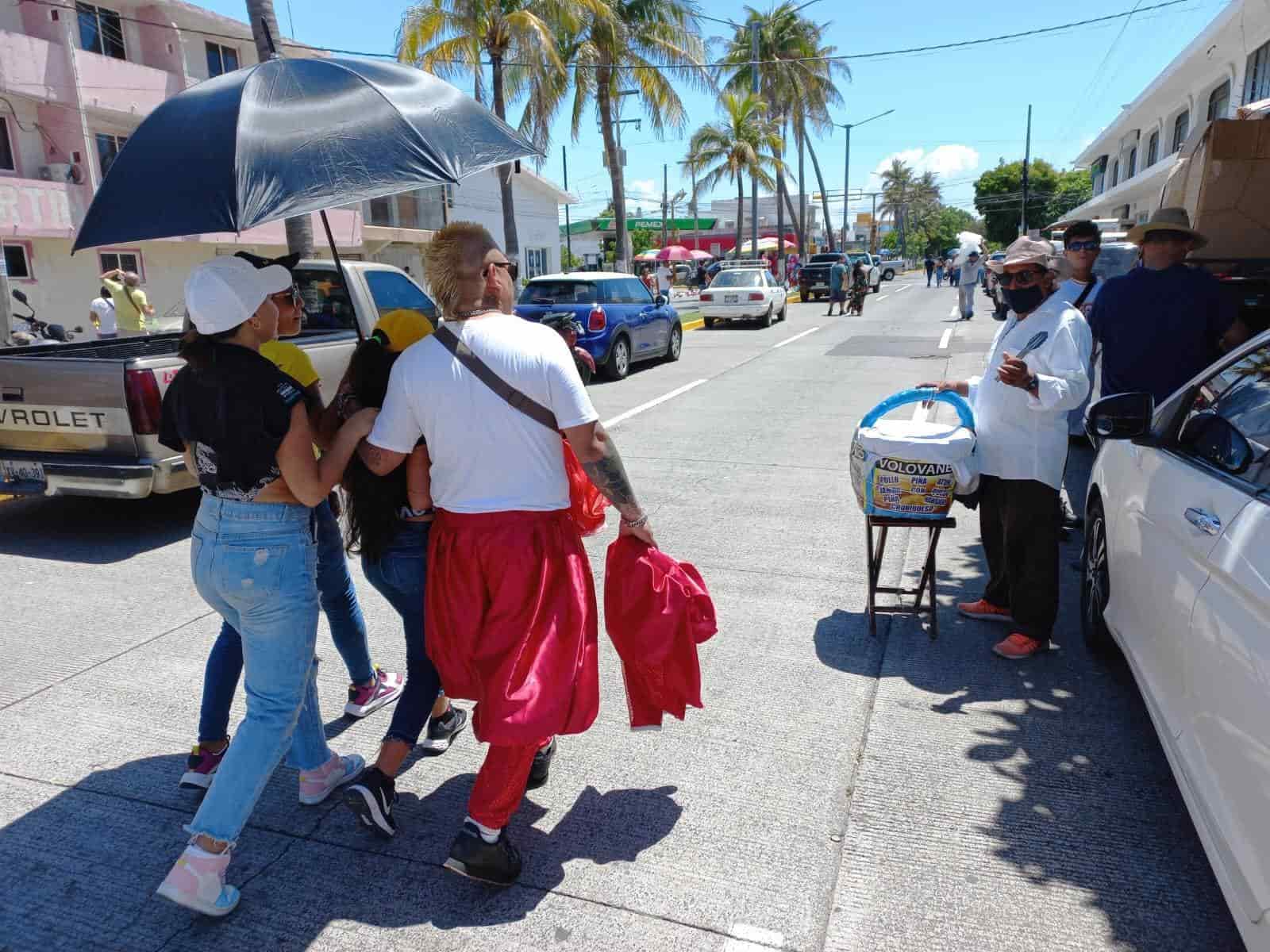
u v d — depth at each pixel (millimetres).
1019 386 3604
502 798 2553
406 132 2605
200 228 2309
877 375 13039
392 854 2834
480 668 2502
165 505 7023
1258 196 5719
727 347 17359
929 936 2467
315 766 3029
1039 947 2426
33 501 7191
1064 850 2814
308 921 2553
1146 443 3361
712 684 3918
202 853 2436
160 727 3641
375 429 2506
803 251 47188
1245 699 2180
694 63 24484
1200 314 4414
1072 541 5742
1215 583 2525
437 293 2520
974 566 5332
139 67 21703
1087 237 5805
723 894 2637
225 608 2553
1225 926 2492
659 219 63312
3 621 4738
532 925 2525
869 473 4082
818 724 3582
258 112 2482
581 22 21188
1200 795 2414
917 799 3084
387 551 2746
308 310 7066
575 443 2486
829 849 2832
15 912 2609
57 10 19891
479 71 19031
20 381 5848
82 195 20422
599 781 3211
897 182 102562
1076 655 4141
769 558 5516
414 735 2826
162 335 7957
